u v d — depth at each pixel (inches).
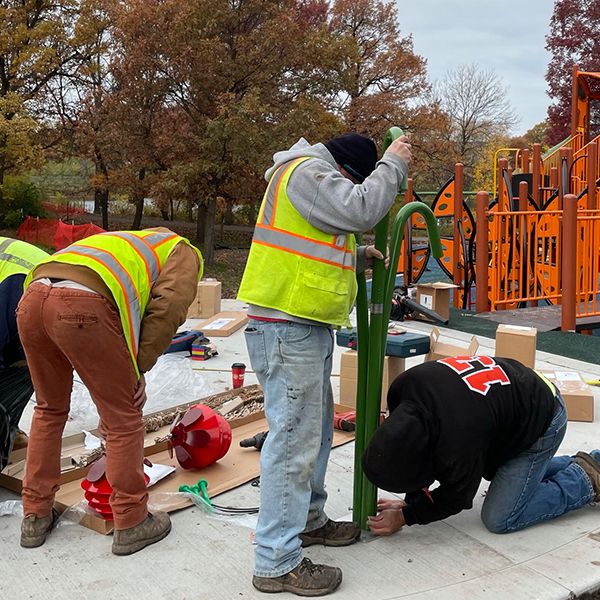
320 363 96.6
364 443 110.7
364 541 111.3
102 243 103.6
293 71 733.9
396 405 104.2
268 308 94.0
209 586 98.3
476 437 96.7
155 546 109.4
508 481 109.4
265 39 684.1
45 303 97.7
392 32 1022.4
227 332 267.0
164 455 146.1
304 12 1064.8
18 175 850.1
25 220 859.4
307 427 95.2
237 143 649.0
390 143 101.3
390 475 95.7
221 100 668.7
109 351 99.7
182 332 241.1
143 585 98.7
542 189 443.2
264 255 94.5
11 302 117.0
